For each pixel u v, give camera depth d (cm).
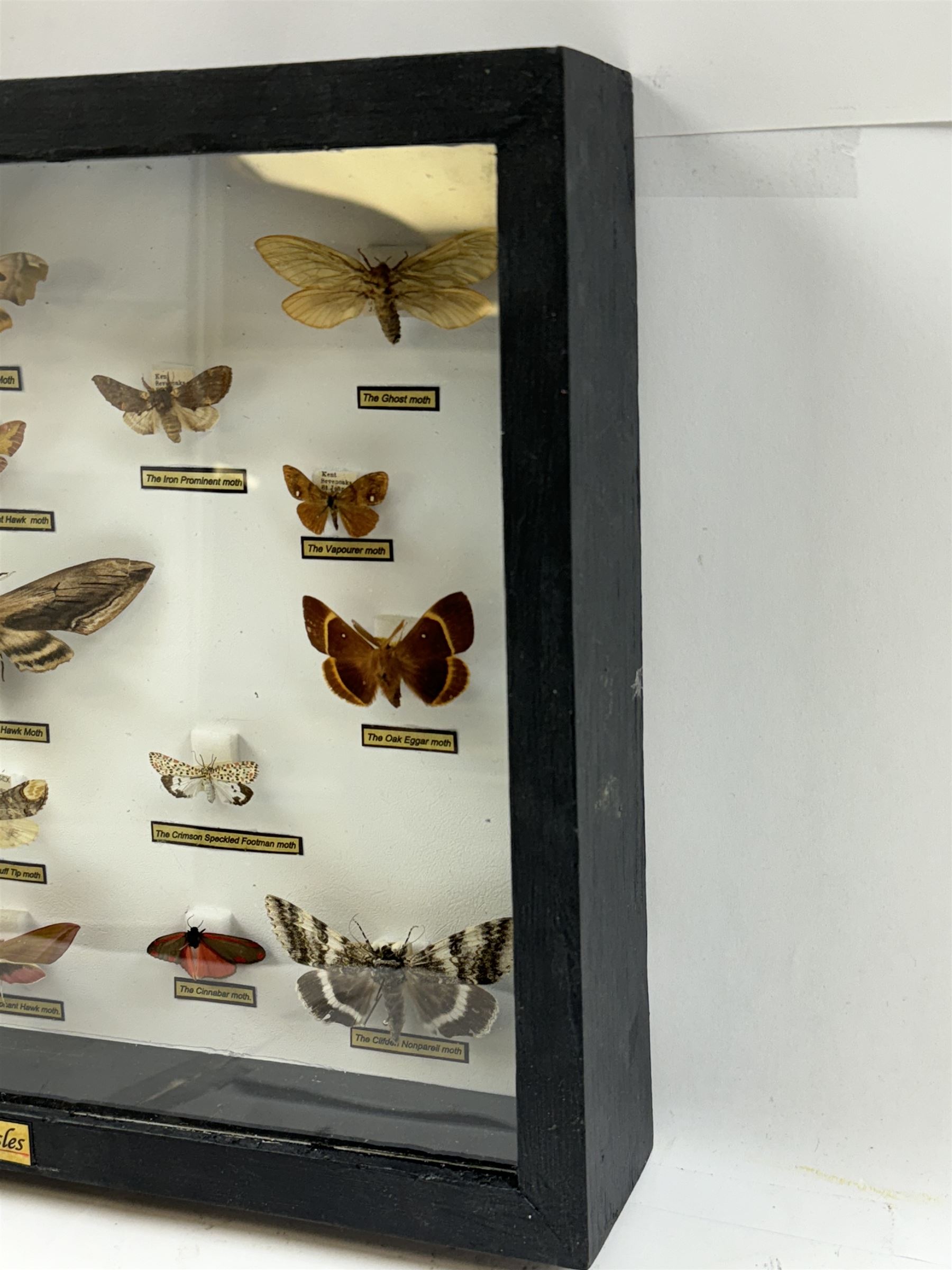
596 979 61
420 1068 63
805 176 62
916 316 62
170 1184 64
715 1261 63
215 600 65
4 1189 66
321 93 57
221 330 63
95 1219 65
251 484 64
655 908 67
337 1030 64
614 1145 64
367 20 64
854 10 61
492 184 58
